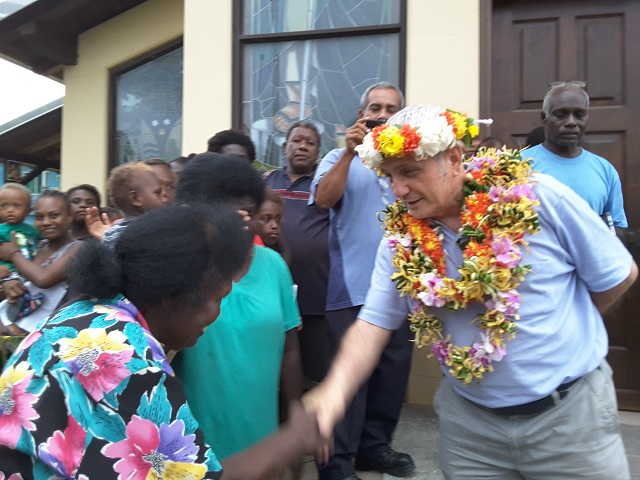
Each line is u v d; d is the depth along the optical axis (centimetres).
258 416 184
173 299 127
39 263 330
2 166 710
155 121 530
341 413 171
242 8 435
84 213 354
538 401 171
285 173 371
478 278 162
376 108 309
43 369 113
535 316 169
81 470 107
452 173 167
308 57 431
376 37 418
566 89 312
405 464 310
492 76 402
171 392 117
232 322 181
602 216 316
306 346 353
